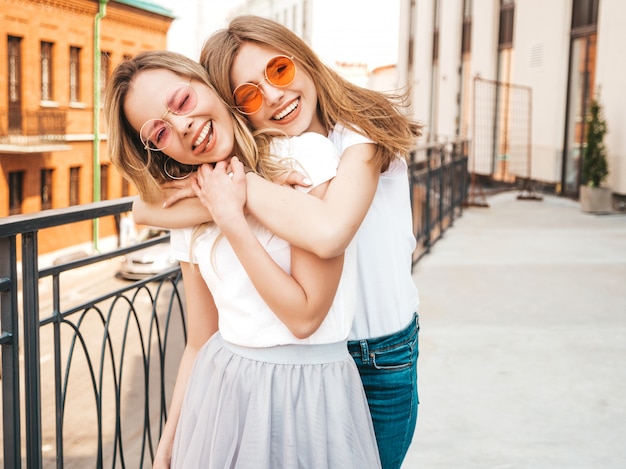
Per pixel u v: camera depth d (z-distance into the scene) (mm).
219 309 1255
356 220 1117
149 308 9844
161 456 1412
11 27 19109
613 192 10422
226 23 1266
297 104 1222
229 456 1188
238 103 1197
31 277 1698
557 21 12125
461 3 16125
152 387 6223
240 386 1203
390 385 1367
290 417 1163
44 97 20469
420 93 18188
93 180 22438
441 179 8172
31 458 1758
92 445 5180
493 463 2654
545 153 12633
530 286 5629
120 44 23641
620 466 2607
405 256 1397
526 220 9633
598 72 10766
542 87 12680
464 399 3285
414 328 1422
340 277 1161
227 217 1131
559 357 3861
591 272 6109
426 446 2811
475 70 15172
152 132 1154
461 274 6109
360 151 1182
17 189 20016
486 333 4340
